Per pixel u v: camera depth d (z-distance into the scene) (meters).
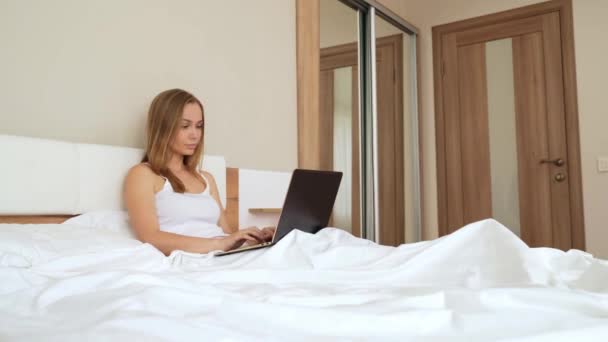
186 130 1.94
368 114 3.74
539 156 3.86
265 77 2.84
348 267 1.26
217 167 2.31
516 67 3.99
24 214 1.56
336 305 0.80
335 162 3.46
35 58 1.73
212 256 1.50
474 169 4.14
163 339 0.60
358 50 3.73
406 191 4.23
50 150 1.62
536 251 1.12
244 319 0.70
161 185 1.86
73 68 1.85
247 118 2.70
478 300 0.76
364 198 3.70
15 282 1.00
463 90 4.22
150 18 2.16
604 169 3.58
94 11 1.93
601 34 3.65
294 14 3.09
